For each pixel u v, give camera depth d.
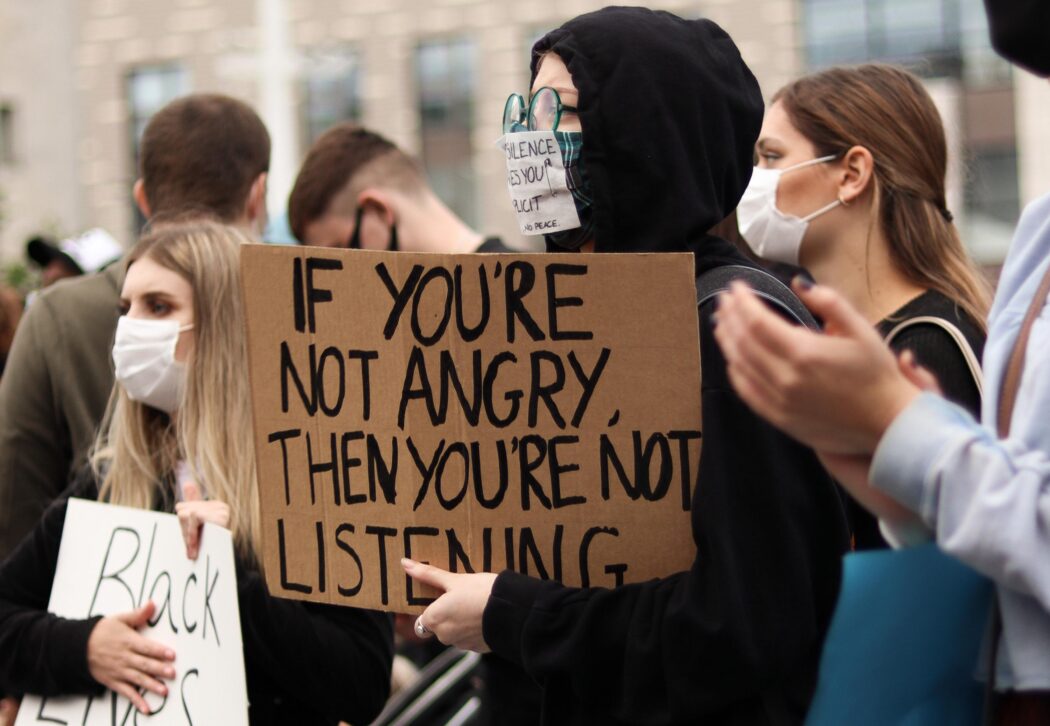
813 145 2.83
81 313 3.40
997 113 19.06
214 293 2.74
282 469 2.21
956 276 2.72
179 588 2.53
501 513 2.04
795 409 1.34
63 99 21.69
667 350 1.95
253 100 20.42
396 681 4.86
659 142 2.06
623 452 1.98
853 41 19.48
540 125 2.16
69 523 2.70
